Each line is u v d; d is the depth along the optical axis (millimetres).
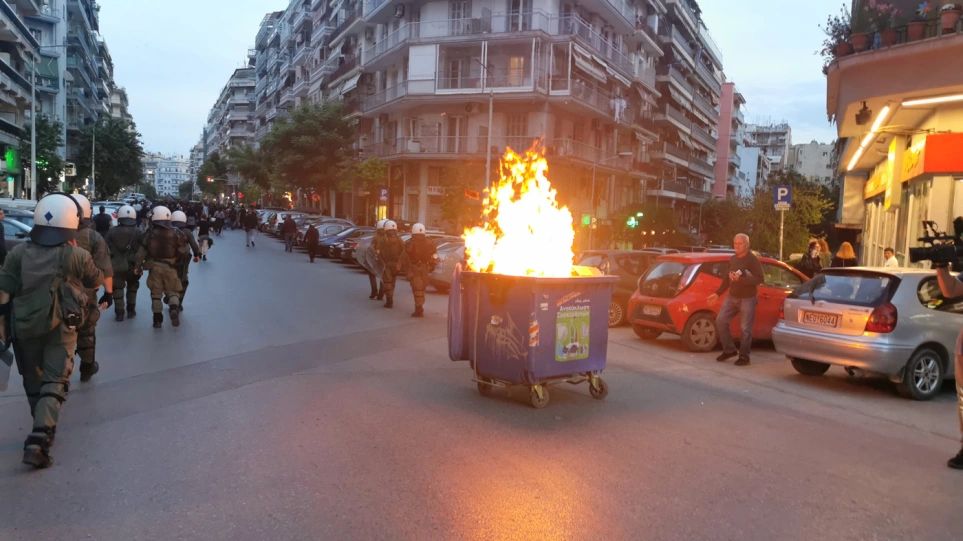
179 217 11992
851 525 4180
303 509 4184
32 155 40469
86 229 7305
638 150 53469
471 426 6039
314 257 27281
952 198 14281
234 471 4816
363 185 47344
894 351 7504
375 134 50406
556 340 6785
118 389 7098
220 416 6172
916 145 15805
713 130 81062
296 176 49000
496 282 6918
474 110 40219
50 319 4953
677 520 4164
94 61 87312
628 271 13242
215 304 13609
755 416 6691
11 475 4723
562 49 39750
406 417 6262
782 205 17641
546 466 5047
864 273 8133
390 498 4371
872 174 26688
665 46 58062
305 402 6684
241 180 95062
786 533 4031
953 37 12180
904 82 13219
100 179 70625
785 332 8508
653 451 5477
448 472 4867
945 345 7824
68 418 6074
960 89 12727
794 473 5066
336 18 64250
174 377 7637
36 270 4965
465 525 3998
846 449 5711
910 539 4012
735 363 9508
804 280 11547
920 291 7875
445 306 15148
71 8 70312
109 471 4809
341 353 9219
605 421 6340
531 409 6688
